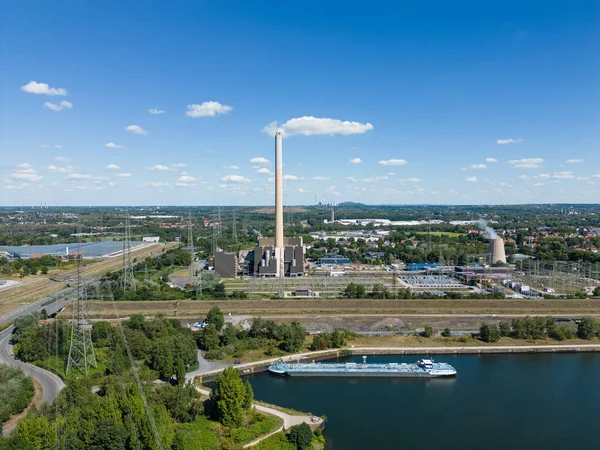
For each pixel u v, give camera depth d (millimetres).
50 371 133500
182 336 157375
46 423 88438
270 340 170625
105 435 90000
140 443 90812
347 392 138250
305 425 105312
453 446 109000
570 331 185375
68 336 143250
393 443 109875
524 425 119062
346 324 195625
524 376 151000
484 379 148500
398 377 148750
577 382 146250
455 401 132500
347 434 113562
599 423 120500
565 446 109688
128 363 136625
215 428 106000
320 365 151000
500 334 185375
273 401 131000
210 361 154875
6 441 83688
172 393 113125
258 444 102000
